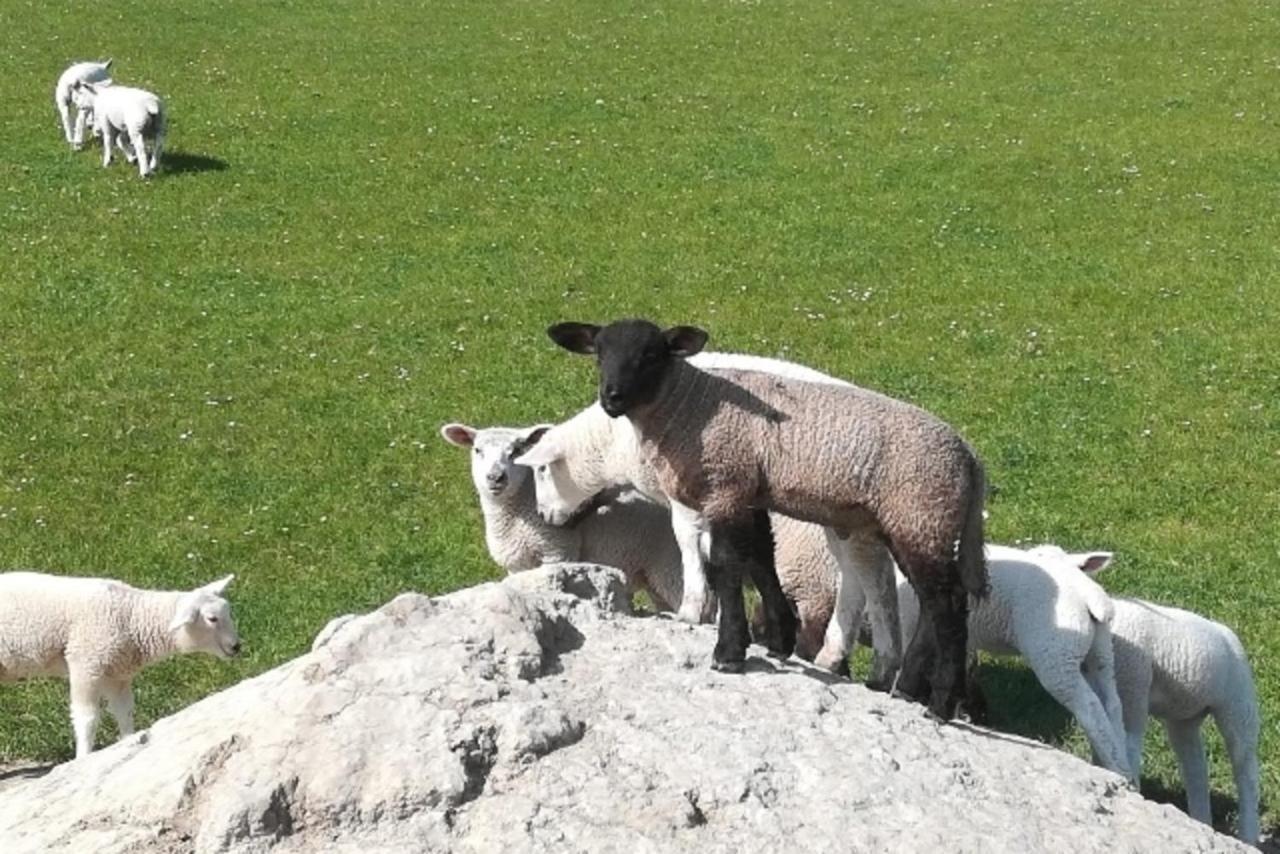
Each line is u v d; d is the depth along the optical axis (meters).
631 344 8.17
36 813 7.68
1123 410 19.69
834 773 7.31
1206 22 39.72
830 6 42.19
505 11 41.88
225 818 6.96
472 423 19.09
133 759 7.92
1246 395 20.17
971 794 7.38
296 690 7.64
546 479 11.49
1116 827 7.41
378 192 28.19
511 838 6.87
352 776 7.09
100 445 18.38
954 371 20.91
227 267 24.56
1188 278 24.36
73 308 22.83
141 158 28.50
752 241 26.02
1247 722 10.84
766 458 8.23
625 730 7.47
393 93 34.19
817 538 11.11
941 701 8.38
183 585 14.94
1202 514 16.86
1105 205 27.64
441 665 7.66
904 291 23.86
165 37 38.50
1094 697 10.20
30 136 30.80
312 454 18.20
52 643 11.23
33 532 16.02
